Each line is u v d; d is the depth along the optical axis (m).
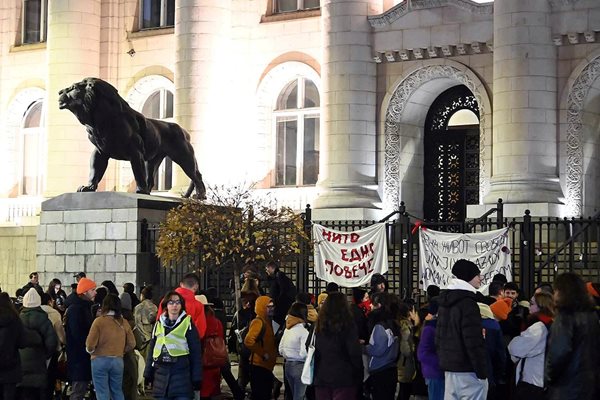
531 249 22.20
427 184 31.86
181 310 13.69
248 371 17.23
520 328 14.41
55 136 34.38
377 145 30.44
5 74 38.34
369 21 30.27
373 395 14.40
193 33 31.94
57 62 34.69
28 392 15.63
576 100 27.72
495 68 27.70
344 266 23.53
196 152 31.61
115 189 35.75
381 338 14.20
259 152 33.75
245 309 17.67
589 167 28.47
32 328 15.55
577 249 25.61
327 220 28.88
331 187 29.84
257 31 33.84
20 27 38.44
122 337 15.25
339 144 29.89
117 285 25.20
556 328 10.78
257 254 21.86
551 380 10.80
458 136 31.59
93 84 24.41
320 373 12.98
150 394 18.42
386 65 30.47
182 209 22.44
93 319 16.33
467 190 31.42
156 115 36.00
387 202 30.44
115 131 24.86
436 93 31.53
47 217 26.34
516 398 12.41
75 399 15.94
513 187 26.97
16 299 22.20
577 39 27.34
